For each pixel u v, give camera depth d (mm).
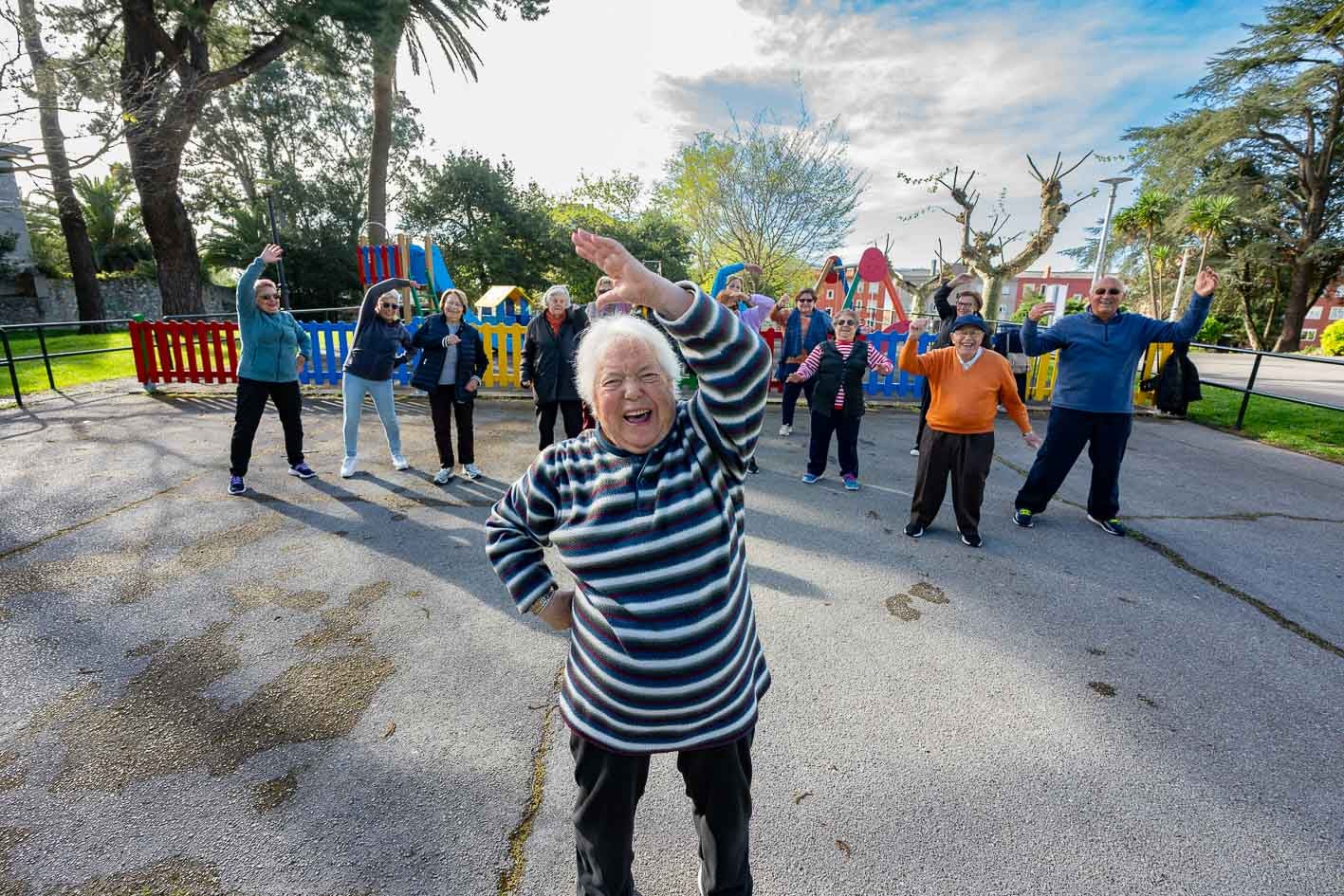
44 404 8164
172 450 6105
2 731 2346
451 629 3121
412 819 2002
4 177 23484
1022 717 2549
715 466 1345
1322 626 3326
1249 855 1926
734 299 6793
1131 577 3859
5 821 1956
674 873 1834
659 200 28828
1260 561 4141
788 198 22000
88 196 29438
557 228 28141
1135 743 2408
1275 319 33031
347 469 5422
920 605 3461
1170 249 32469
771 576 3789
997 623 3285
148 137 12695
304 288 25688
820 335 6973
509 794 2115
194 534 4195
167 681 2670
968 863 1882
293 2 13711
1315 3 26609
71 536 4125
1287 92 27297
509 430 7199
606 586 1277
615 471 1316
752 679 1463
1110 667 2906
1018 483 5797
